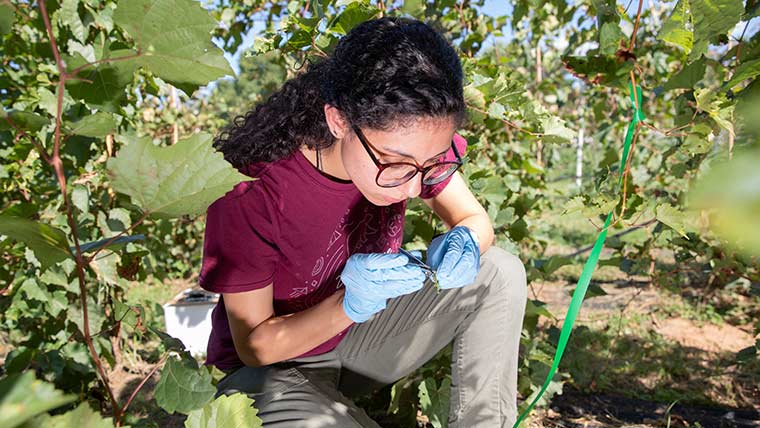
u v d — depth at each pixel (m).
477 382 1.64
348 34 1.31
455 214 1.79
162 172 0.83
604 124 3.80
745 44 1.39
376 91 1.16
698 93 1.34
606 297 4.50
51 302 2.28
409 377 2.20
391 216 1.67
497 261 1.65
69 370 2.22
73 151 2.00
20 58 2.82
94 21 2.19
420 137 1.18
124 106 2.46
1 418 0.45
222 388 1.57
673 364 3.08
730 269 2.35
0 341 3.44
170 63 0.85
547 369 2.28
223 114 6.27
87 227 2.46
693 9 1.14
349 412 1.53
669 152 2.24
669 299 4.34
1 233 0.82
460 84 1.23
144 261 2.62
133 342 3.23
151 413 2.59
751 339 3.54
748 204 0.18
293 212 1.45
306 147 1.44
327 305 1.43
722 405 2.63
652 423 2.46
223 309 1.67
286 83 1.49
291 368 1.59
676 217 1.36
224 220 1.42
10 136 2.48
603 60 1.30
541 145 4.41
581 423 2.46
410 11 2.04
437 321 1.65
